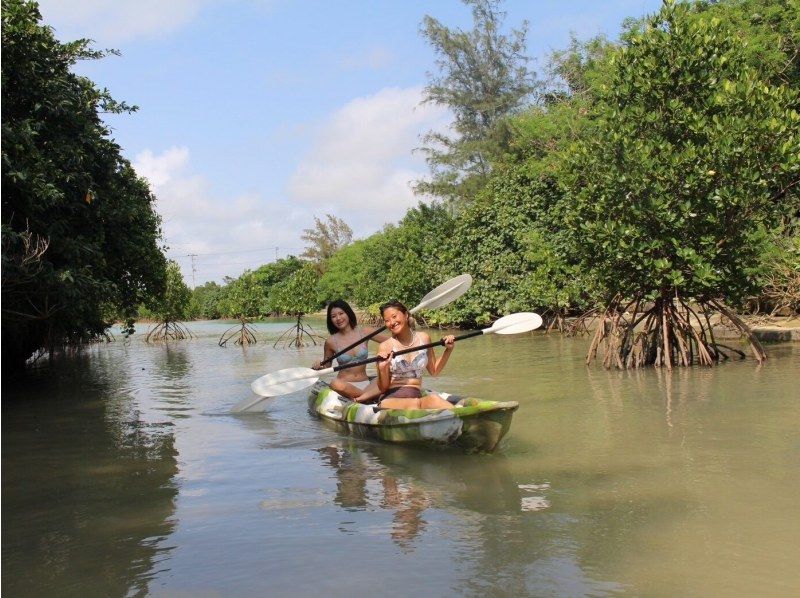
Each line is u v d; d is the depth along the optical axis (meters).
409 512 4.59
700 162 10.26
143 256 15.19
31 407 10.09
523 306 21.75
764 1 17.72
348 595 3.39
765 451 5.73
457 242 25.27
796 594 3.27
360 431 7.16
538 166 21.86
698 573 3.52
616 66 11.54
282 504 4.88
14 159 8.62
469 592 3.37
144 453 6.70
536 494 4.87
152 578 3.69
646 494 4.77
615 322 11.56
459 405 6.56
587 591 3.35
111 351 23.38
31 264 8.83
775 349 12.59
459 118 41.00
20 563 3.96
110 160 11.48
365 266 41.12
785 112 10.42
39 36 9.21
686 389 8.88
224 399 10.28
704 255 10.52
